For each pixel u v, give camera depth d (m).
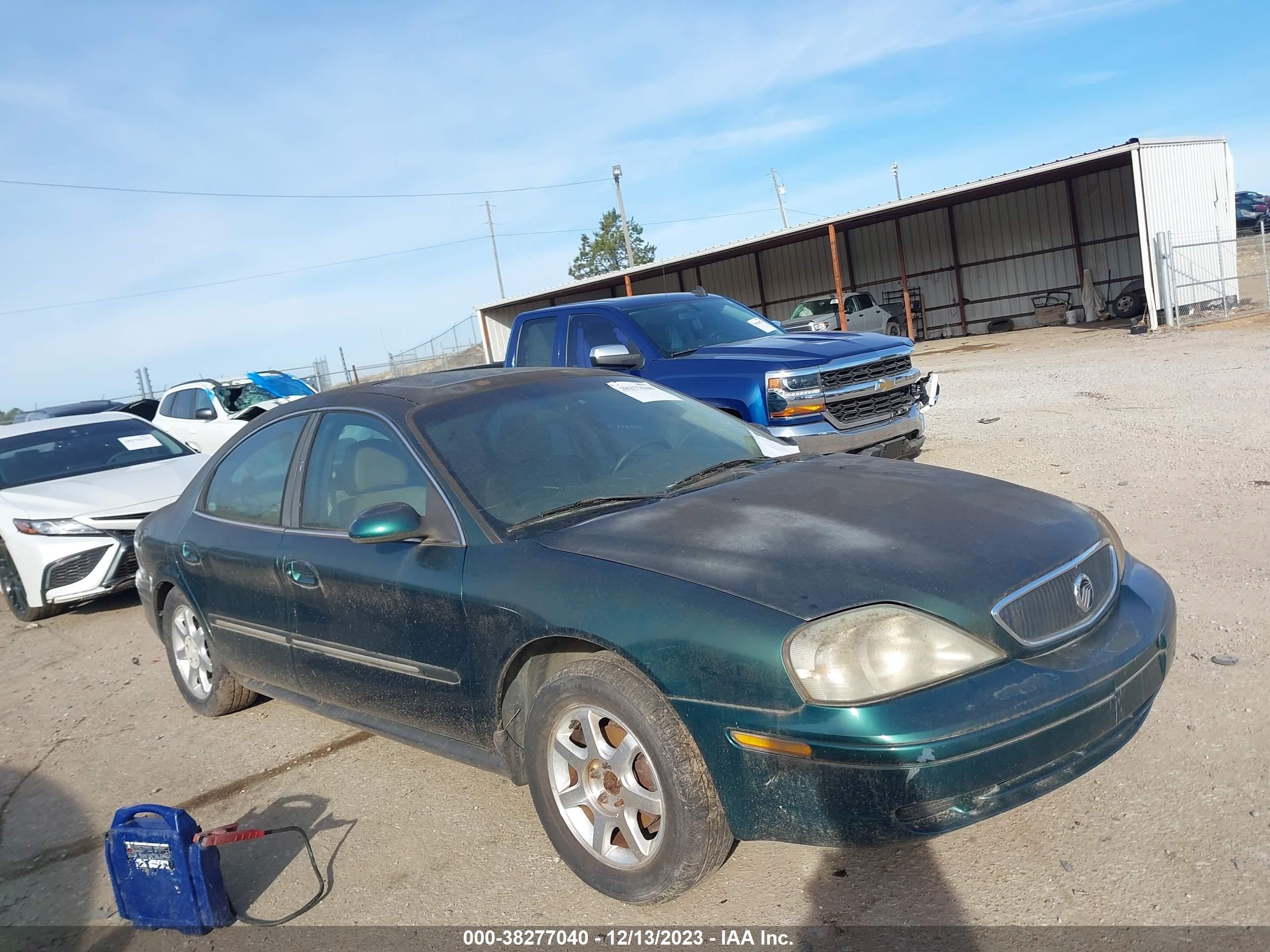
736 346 7.70
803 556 2.83
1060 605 2.84
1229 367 12.32
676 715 2.73
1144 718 2.94
